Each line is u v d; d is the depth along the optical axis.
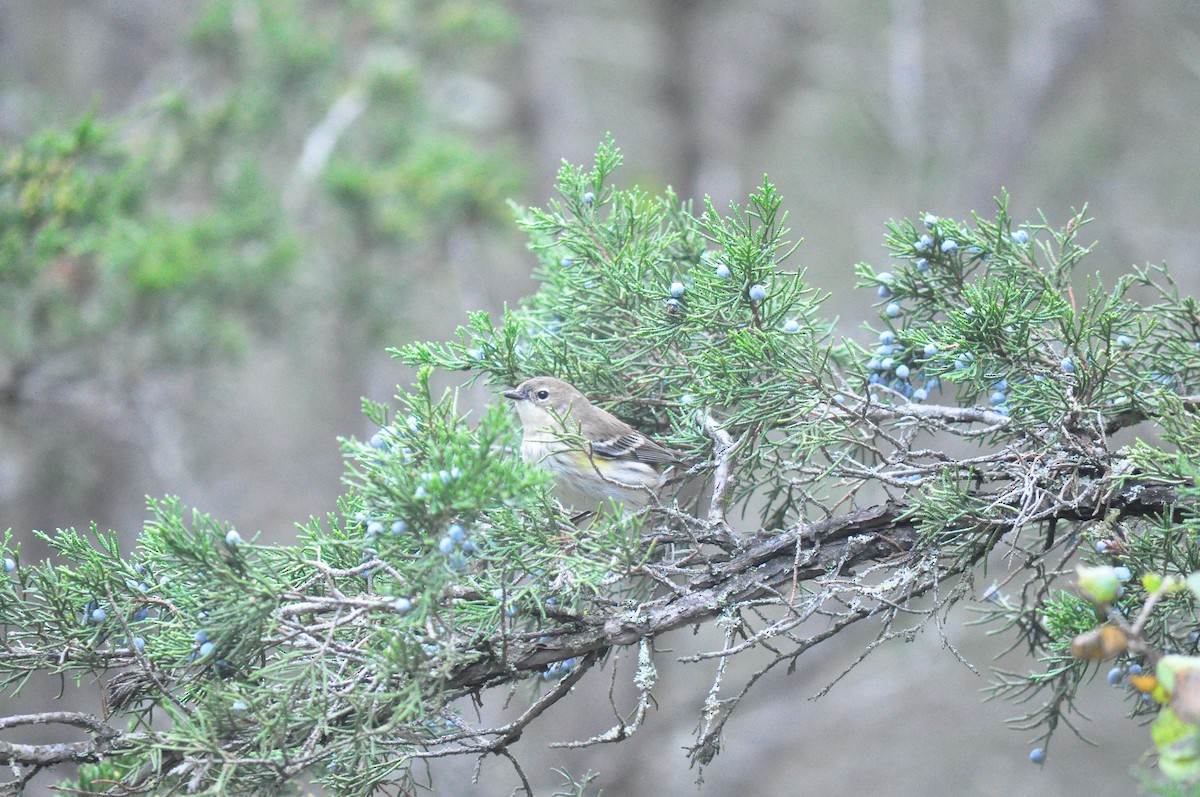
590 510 8.36
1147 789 4.30
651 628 6.05
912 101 23.70
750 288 6.51
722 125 26.66
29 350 12.66
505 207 16.80
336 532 6.14
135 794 5.89
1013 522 5.91
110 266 12.87
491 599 5.65
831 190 25.39
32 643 6.39
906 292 7.37
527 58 26.78
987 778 22.88
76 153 11.52
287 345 15.48
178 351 13.35
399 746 6.06
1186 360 7.06
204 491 16.92
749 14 26.86
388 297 16.22
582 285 7.51
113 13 21.27
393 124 17.88
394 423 5.97
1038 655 8.51
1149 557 5.80
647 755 21.55
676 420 7.31
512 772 19.03
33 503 14.90
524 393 7.76
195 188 16.02
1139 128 24.00
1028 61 24.77
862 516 6.28
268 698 5.71
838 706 23.00
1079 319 6.50
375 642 5.77
